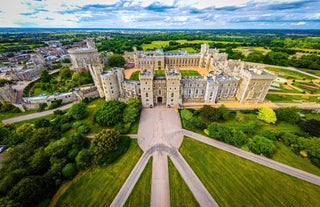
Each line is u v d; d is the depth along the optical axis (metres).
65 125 80.00
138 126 84.06
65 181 55.56
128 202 50.62
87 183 55.50
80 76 135.75
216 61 153.25
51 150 59.19
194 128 82.19
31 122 87.88
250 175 59.06
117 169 60.69
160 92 101.75
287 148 70.19
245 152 68.56
